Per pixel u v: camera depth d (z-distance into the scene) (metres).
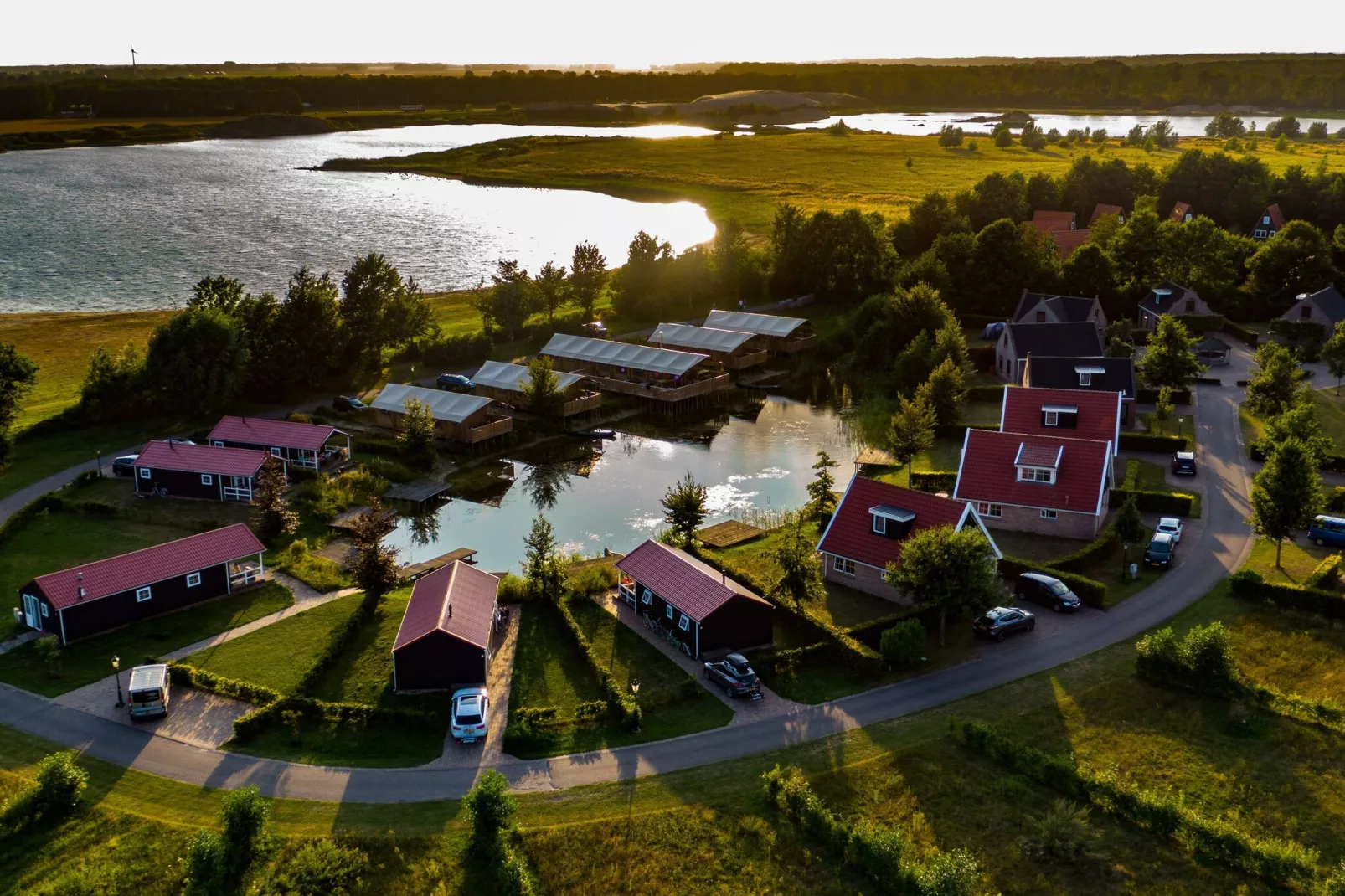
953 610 58.03
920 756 48.00
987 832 43.22
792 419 110.38
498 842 41.09
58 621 58.84
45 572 67.94
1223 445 91.62
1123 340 124.75
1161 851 42.00
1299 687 53.38
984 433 78.94
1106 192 198.50
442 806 44.47
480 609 58.56
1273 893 39.44
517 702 53.06
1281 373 95.12
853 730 50.34
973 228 182.12
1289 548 70.31
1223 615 61.34
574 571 70.38
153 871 40.72
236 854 39.84
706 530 77.69
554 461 97.50
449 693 54.25
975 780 46.44
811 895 39.94
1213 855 41.53
